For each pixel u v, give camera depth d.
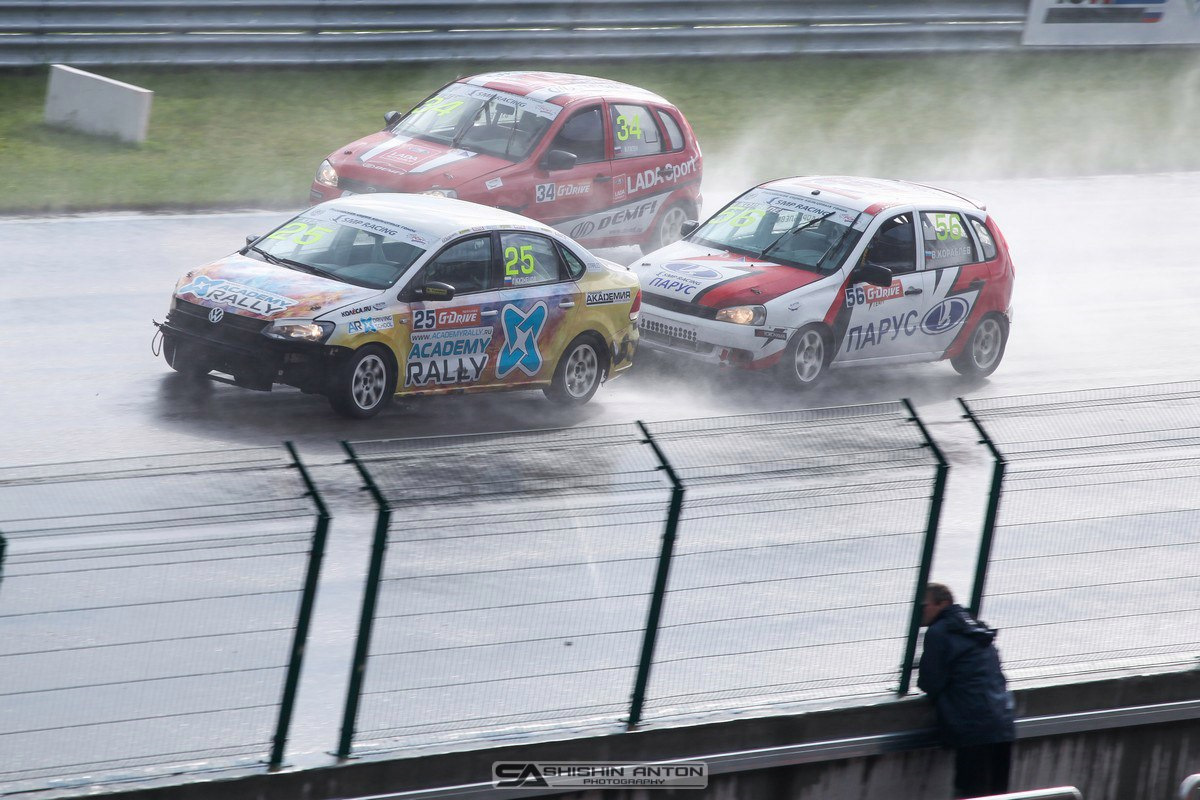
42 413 39.19
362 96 80.56
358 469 24.69
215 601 24.09
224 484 23.42
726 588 26.86
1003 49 104.00
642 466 26.73
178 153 69.50
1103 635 29.98
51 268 52.97
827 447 27.84
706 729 25.66
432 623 24.97
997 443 29.95
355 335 40.06
